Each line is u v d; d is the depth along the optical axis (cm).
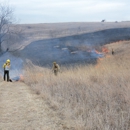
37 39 6500
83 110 498
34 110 555
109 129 381
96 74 1033
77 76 1015
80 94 671
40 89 841
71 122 448
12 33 4556
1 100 690
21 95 779
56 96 676
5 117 499
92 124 408
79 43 5734
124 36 6216
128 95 587
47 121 462
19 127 430
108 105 542
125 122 423
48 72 1442
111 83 817
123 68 1203
